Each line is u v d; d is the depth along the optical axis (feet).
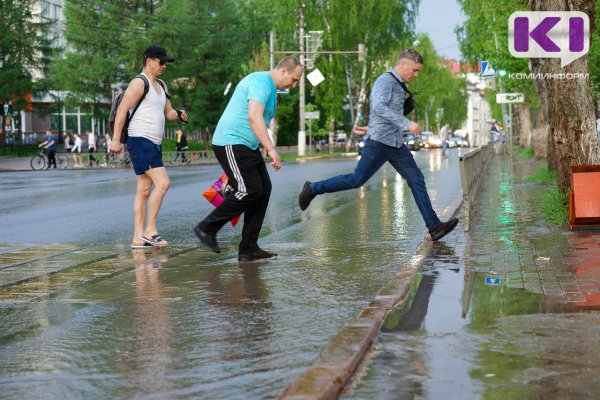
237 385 17.19
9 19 218.38
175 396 16.53
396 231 45.32
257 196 33.81
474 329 21.38
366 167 37.83
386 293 26.02
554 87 46.42
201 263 34.17
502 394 16.10
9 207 64.39
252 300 26.13
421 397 16.05
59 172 135.33
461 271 30.60
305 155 231.71
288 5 243.40
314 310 24.54
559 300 24.98
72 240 43.80
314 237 42.86
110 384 17.40
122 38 222.89
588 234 40.40
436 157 194.08
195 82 247.70
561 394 16.03
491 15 111.86
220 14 244.42
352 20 245.04
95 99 229.25
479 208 56.34
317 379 16.33
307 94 288.30
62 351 20.20
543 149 140.46
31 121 297.12
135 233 39.99
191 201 68.03
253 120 32.71
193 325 22.77
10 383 17.57
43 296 27.48
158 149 39.60
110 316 24.17
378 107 37.27
